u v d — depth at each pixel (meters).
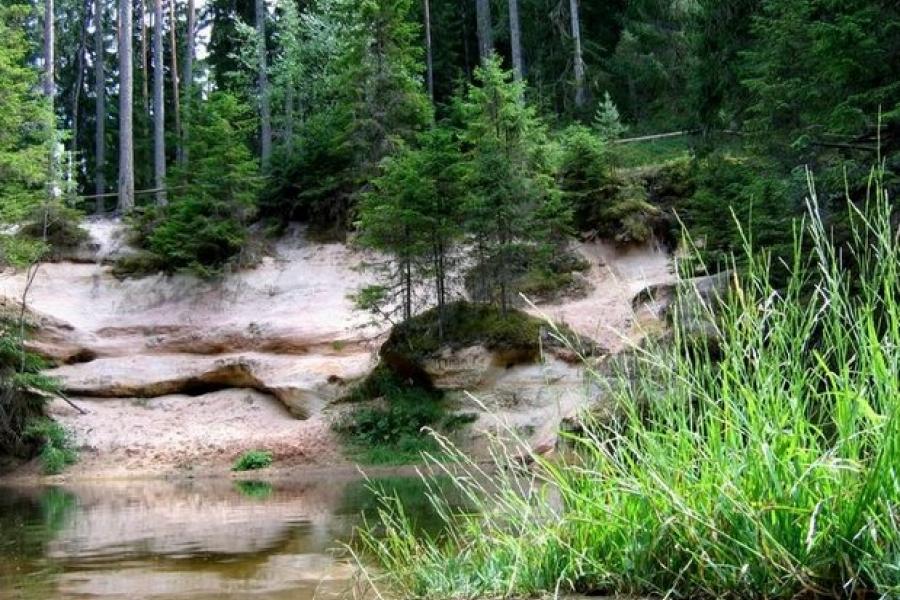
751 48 12.98
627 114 28.06
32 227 20.89
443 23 32.06
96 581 4.67
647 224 18.64
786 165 10.34
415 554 3.67
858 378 2.53
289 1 28.84
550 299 17.11
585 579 2.65
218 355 17.98
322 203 21.25
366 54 21.03
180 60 41.25
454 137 18.25
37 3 38.69
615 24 30.97
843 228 8.32
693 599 2.33
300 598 4.02
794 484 2.21
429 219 14.72
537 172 16.95
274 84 30.16
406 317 15.55
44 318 18.25
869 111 8.88
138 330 18.91
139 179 36.22
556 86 28.47
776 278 8.89
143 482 12.49
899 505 2.07
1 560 5.46
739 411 2.54
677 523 2.44
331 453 14.02
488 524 3.43
